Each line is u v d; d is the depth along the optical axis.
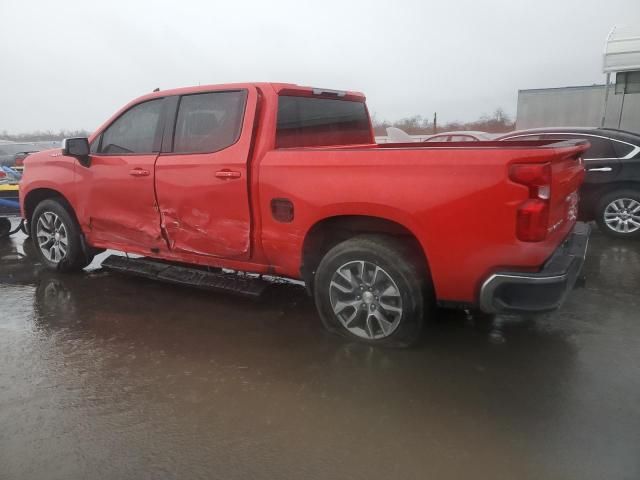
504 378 3.18
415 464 2.42
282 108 3.99
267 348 3.68
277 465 2.43
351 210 3.40
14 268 5.92
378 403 2.94
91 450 2.57
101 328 4.09
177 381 3.23
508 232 2.94
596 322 4.00
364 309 3.58
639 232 6.69
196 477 2.36
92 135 4.95
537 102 16.19
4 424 2.80
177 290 5.00
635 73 12.16
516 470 2.36
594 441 2.55
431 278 3.40
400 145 4.57
